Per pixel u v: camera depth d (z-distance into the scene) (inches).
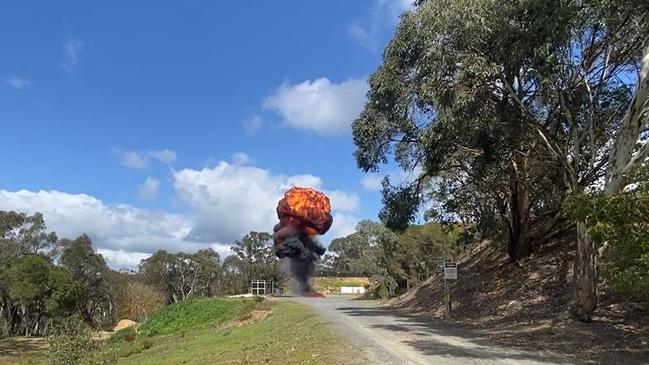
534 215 1223.5
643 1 567.5
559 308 810.2
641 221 452.1
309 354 565.0
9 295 2637.8
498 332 729.6
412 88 783.1
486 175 1005.2
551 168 941.8
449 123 722.8
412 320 956.6
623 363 489.4
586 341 604.1
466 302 1061.8
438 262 2094.0
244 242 4244.6
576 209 480.7
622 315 690.8
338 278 4185.5
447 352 563.2
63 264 3235.7
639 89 608.4
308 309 1325.0
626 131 616.7
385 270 2245.3
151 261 4165.8
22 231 2898.6
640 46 690.2
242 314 1601.9
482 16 660.7
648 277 439.5
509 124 738.8
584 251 700.0
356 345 620.1
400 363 499.5
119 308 3713.1
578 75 732.7
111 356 634.8
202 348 922.1
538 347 587.2
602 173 812.6
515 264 1094.4
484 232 1275.8
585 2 583.8
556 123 813.2
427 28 713.6
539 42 633.0
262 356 594.2
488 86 732.7
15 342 2365.9
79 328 608.7
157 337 1761.8
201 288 4217.5
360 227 2696.9
